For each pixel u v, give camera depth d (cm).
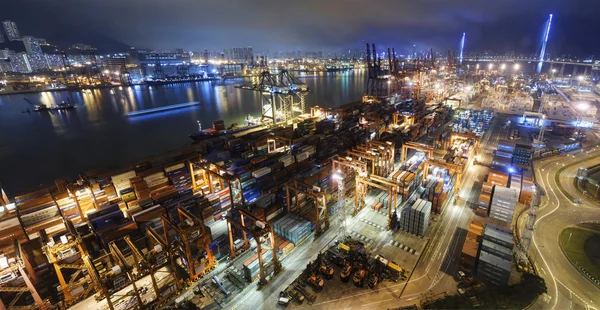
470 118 13050
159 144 14412
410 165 7544
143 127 17488
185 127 17350
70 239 4381
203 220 5962
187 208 5762
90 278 4272
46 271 4659
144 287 4459
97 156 12875
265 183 6988
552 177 7581
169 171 7350
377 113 13250
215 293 4381
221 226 6066
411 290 4262
